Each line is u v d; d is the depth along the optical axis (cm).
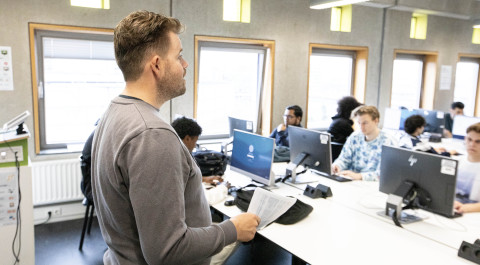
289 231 202
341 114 438
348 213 230
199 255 92
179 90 104
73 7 369
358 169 334
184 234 88
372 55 600
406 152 220
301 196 262
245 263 301
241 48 486
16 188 229
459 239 196
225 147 369
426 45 666
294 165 297
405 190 217
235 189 265
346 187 286
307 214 222
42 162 362
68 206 390
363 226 211
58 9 363
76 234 358
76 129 410
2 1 341
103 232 106
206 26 445
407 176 220
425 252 180
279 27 501
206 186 274
